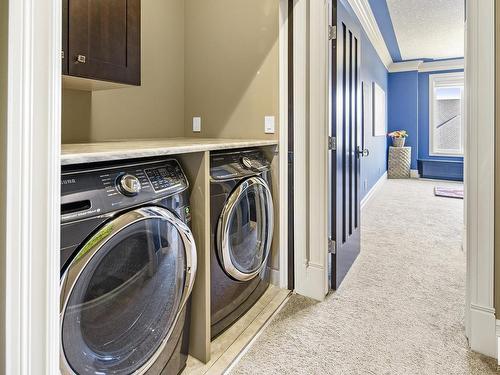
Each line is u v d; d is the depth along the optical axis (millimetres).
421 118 8664
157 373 1344
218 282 1769
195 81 2754
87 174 1043
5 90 713
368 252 3174
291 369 1554
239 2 2436
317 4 2148
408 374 1516
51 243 773
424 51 7219
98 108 2234
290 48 2262
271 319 1987
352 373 1524
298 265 2307
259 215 2107
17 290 729
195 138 2645
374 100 6387
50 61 751
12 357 731
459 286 2432
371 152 6172
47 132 754
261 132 2361
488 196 1626
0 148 723
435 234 3756
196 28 2729
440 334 1826
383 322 1951
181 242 1398
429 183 7711
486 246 1642
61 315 920
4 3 708
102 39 1674
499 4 1567
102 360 1096
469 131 1689
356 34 2975
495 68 1583
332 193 2363
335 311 2078
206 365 1578
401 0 4438
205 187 1534
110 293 1110
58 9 762
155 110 2623
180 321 1474
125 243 1141
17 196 720
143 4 2502
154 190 1255
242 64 2441
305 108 2223
